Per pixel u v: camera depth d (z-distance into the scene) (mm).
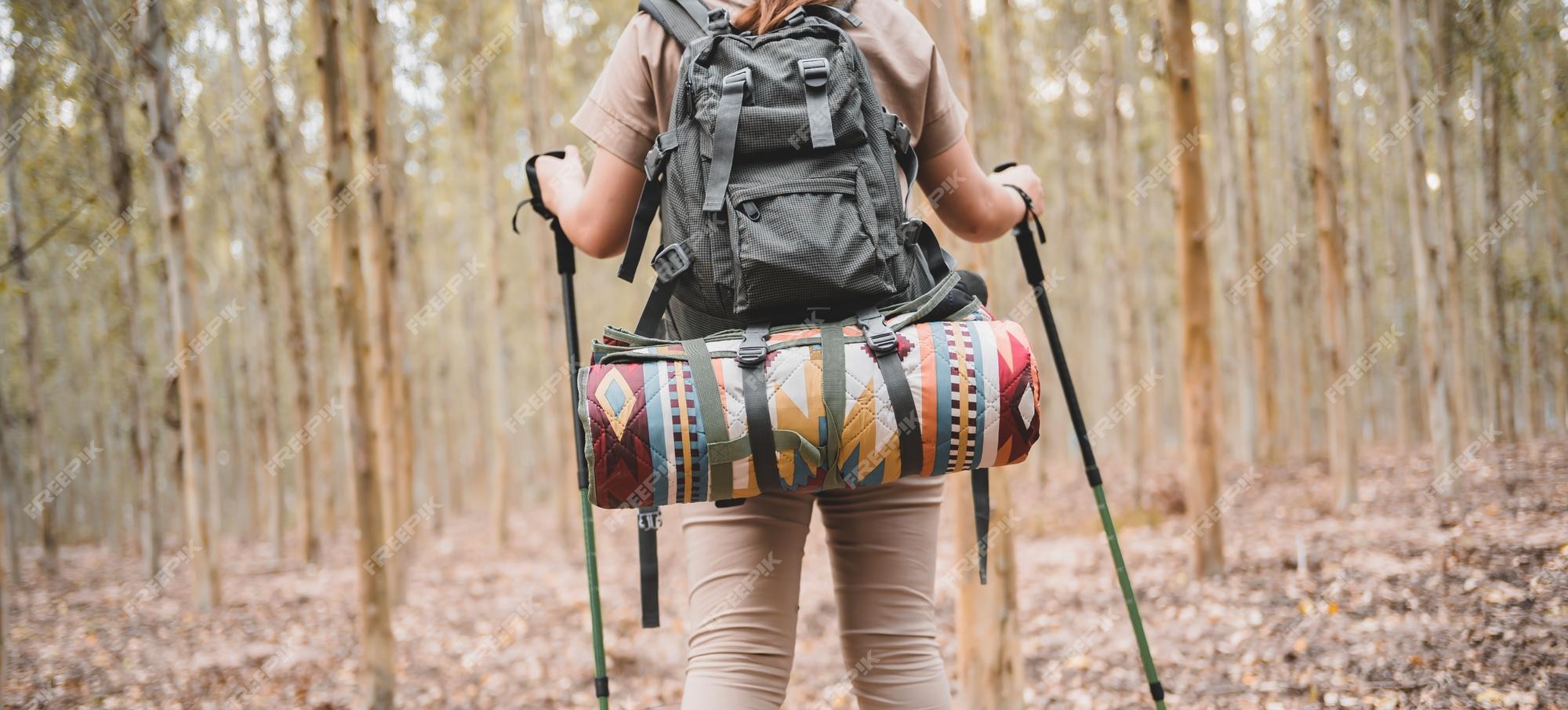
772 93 1244
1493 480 7367
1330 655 3953
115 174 6496
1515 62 5871
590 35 13867
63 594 9422
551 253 12016
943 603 6539
